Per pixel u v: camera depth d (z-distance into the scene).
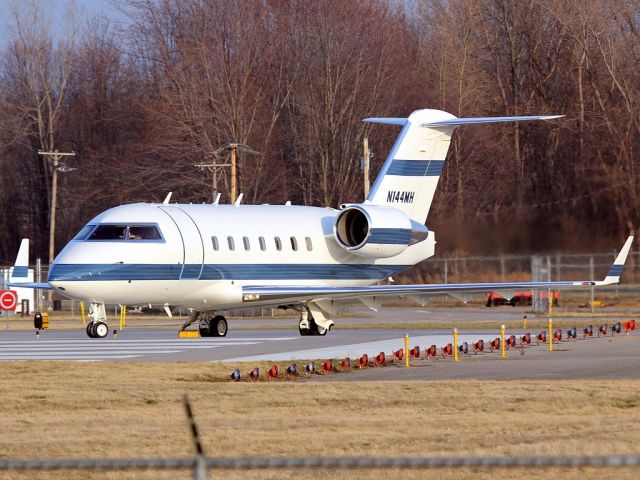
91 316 133.00
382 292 135.12
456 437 57.25
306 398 73.12
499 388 76.38
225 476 47.75
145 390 77.69
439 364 99.00
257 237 140.12
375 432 59.19
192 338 135.88
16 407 70.94
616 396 72.25
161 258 129.25
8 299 173.62
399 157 151.88
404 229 147.50
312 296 137.25
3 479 47.47
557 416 64.88
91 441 57.31
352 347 116.50
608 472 46.84
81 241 128.00
